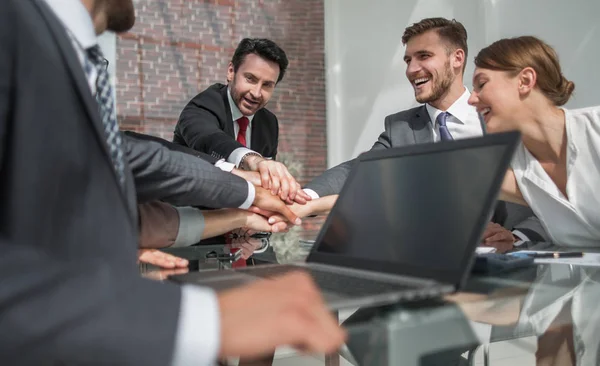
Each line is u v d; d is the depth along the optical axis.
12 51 0.45
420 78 2.17
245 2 6.39
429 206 0.63
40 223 0.46
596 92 3.78
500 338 0.53
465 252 0.55
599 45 3.75
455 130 2.13
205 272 0.74
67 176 0.48
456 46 2.14
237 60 2.70
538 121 1.21
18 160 0.45
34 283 0.30
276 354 0.43
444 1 5.52
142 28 5.92
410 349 0.48
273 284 0.40
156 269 0.80
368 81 6.51
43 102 0.46
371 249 0.68
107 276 0.32
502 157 0.57
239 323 0.32
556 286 0.66
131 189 0.66
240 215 1.21
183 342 0.31
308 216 1.51
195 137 2.10
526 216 1.62
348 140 6.65
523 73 1.20
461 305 0.55
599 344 0.60
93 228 0.50
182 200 1.08
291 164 6.44
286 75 6.52
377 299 0.49
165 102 6.00
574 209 1.18
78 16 0.61
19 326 0.28
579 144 1.15
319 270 0.69
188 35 6.13
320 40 6.65
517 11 4.58
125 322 0.30
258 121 2.87
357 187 0.78
